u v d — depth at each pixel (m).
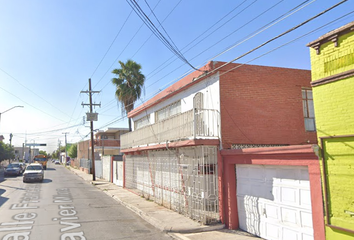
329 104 6.24
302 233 6.95
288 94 11.52
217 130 10.48
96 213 12.34
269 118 11.06
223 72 10.65
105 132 45.66
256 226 8.66
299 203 7.09
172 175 13.56
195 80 11.73
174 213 12.02
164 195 14.57
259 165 8.56
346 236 5.70
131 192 19.17
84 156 52.84
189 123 10.95
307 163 6.68
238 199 9.59
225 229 9.57
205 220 9.87
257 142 10.75
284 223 7.54
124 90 26.62
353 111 5.74
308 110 11.89
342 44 6.09
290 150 7.02
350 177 5.70
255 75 11.09
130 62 27.38
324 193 6.18
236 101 10.66
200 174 10.55
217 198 10.32
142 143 17.06
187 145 10.77
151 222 10.81
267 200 8.22
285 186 7.57
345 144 5.83
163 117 16.36
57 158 152.75
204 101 11.55
